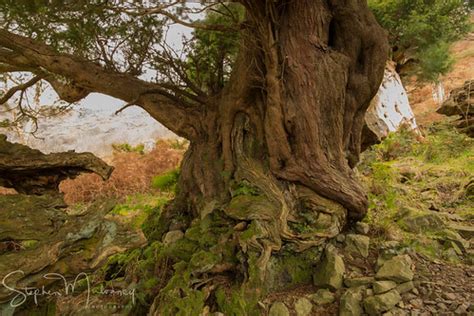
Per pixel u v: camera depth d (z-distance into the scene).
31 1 3.32
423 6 9.84
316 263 4.03
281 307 3.45
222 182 4.52
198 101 5.03
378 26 4.39
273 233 3.80
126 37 4.47
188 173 4.94
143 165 10.50
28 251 1.72
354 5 4.26
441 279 3.72
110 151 13.23
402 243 4.31
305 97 4.02
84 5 3.50
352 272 3.87
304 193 4.27
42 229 1.83
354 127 4.71
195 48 5.01
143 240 1.90
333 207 4.21
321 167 4.17
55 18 3.59
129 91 4.79
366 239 4.26
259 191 4.11
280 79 3.97
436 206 5.80
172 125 5.00
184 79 4.96
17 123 6.75
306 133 4.09
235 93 4.44
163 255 4.12
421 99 16.33
